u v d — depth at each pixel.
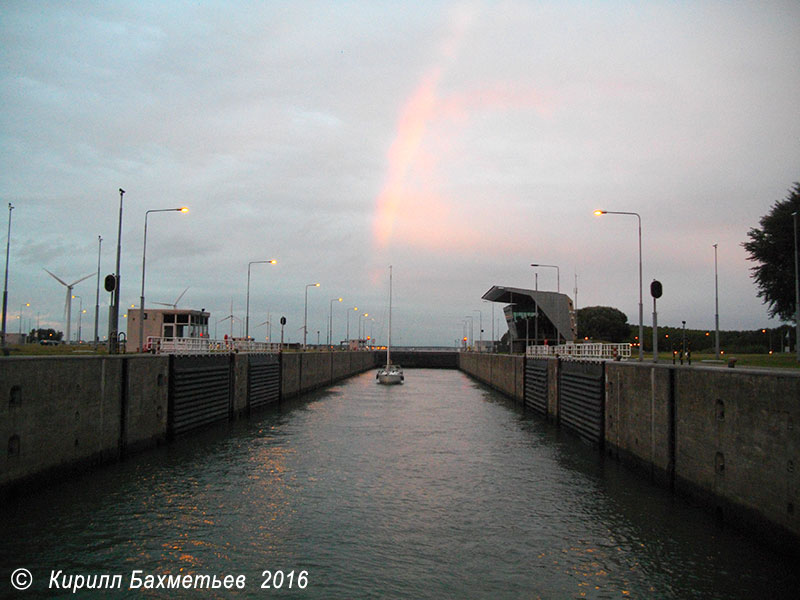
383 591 17.72
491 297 116.75
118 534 21.81
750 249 66.19
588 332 145.62
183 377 40.69
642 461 31.39
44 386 25.22
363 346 194.38
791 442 18.11
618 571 19.17
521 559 20.22
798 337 46.19
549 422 54.22
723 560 19.56
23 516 23.06
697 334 124.00
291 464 34.16
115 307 36.81
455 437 45.16
